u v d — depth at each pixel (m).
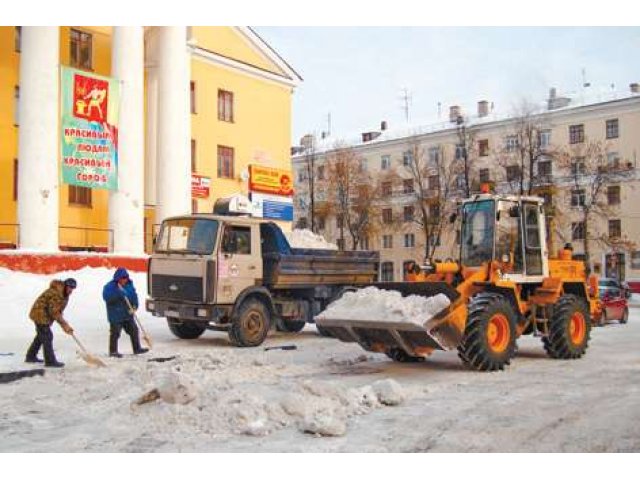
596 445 6.25
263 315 14.15
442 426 7.00
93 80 22.45
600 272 50.16
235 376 10.02
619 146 49.75
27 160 21.11
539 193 46.19
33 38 21.27
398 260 60.03
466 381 9.75
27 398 8.52
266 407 7.18
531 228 12.30
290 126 36.09
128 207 23.39
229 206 17.59
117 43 23.70
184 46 26.56
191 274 13.53
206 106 31.59
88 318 17.52
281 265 14.41
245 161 33.38
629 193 49.22
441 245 54.22
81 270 20.80
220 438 6.52
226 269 13.58
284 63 35.59
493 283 11.20
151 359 11.57
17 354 12.03
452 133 57.25
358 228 53.94
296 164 65.75
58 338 14.34
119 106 23.28
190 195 26.73
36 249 20.83
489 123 54.88
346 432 6.76
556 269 12.79
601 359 12.38
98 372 10.16
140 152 23.95
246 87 33.69
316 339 15.47
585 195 48.75
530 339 15.91
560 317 12.19
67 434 6.78
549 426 6.96
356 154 61.94
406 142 60.50
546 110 53.84
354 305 10.88
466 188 47.38
